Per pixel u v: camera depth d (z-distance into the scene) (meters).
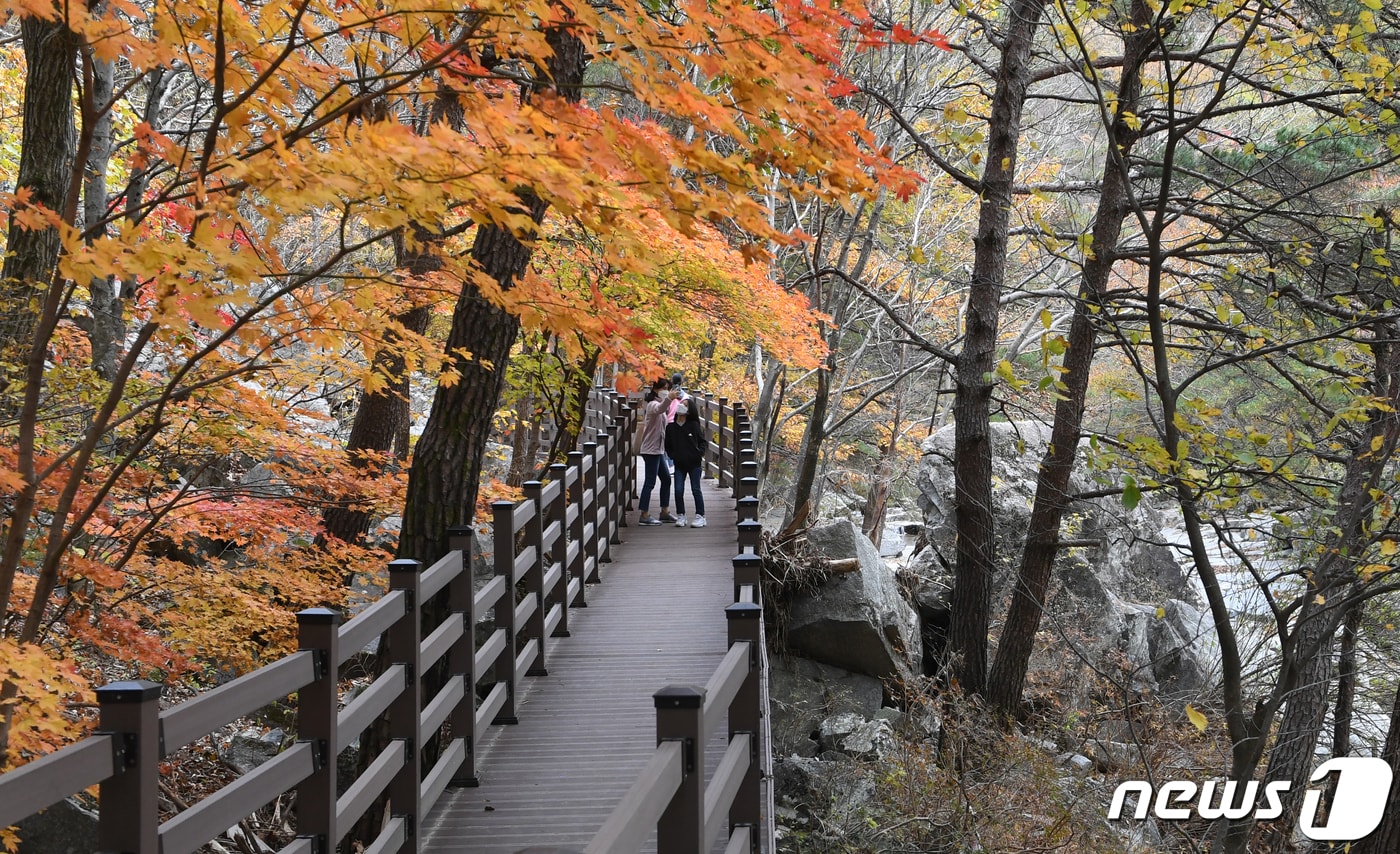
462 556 5.16
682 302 11.16
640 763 5.49
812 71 3.61
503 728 6.02
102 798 2.41
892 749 10.02
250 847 6.97
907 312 21.25
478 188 3.44
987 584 12.75
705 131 4.03
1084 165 19.50
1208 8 7.04
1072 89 20.12
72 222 4.25
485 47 5.02
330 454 7.98
